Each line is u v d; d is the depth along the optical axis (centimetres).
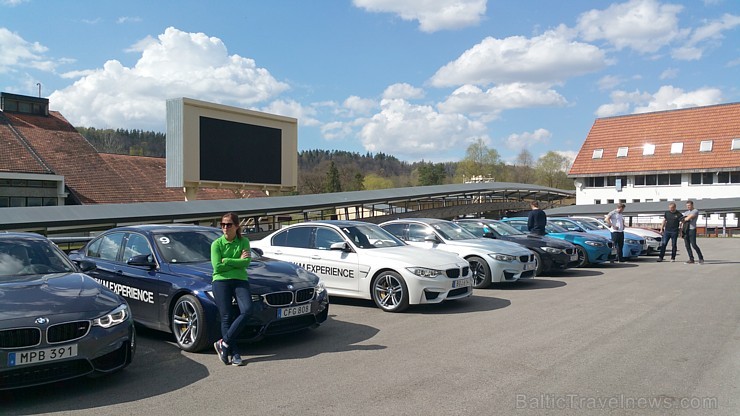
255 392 502
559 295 1063
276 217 3475
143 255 700
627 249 1741
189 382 535
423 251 958
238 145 3338
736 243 2778
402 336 721
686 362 587
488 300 1009
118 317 528
